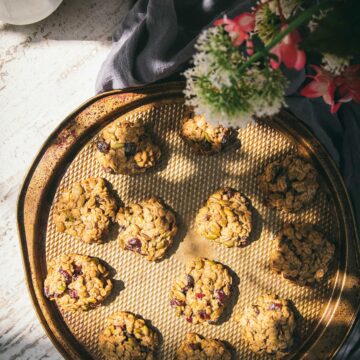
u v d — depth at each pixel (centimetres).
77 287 67
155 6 61
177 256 69
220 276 67
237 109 40
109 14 74
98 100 65
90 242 67
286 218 68
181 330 69
